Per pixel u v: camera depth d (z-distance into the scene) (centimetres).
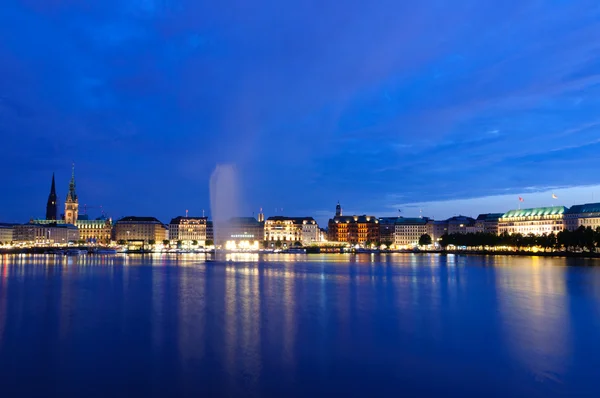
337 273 12750
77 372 3453
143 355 3862
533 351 4041
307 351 4006
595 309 6169
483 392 3103
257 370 3503
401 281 10188
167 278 10850
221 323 5128
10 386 3180
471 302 6825
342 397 3009
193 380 3291
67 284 9306
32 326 4947
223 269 14600
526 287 8862
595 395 3053
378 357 3847
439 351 4034
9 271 13312
